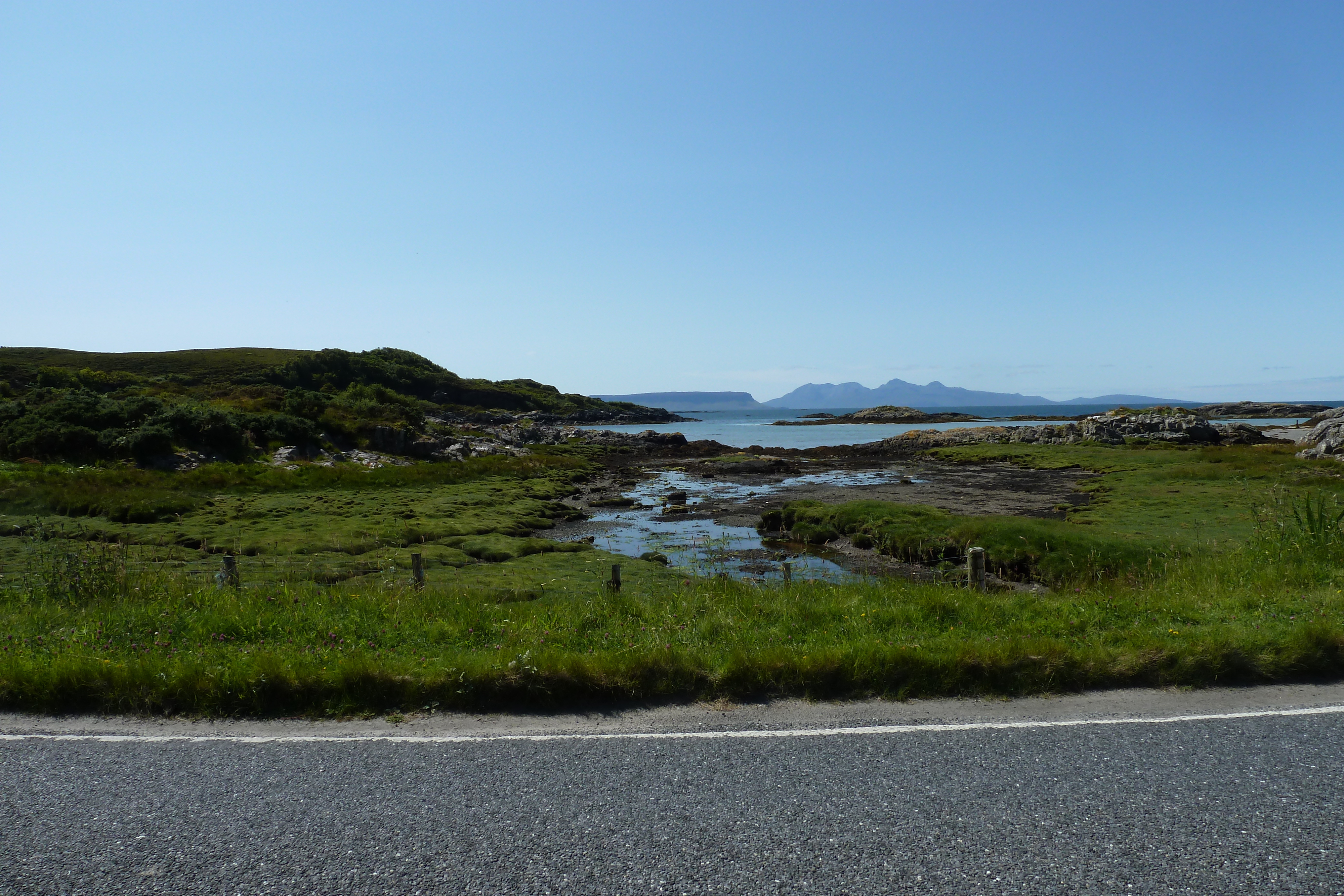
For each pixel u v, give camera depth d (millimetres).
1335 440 46688
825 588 9406
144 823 3814
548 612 7938
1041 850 3508
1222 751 4555
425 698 5445
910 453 67938
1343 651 5938
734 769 4363
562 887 3252
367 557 17812
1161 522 23750
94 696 5418
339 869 3402
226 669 5594
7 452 36594
